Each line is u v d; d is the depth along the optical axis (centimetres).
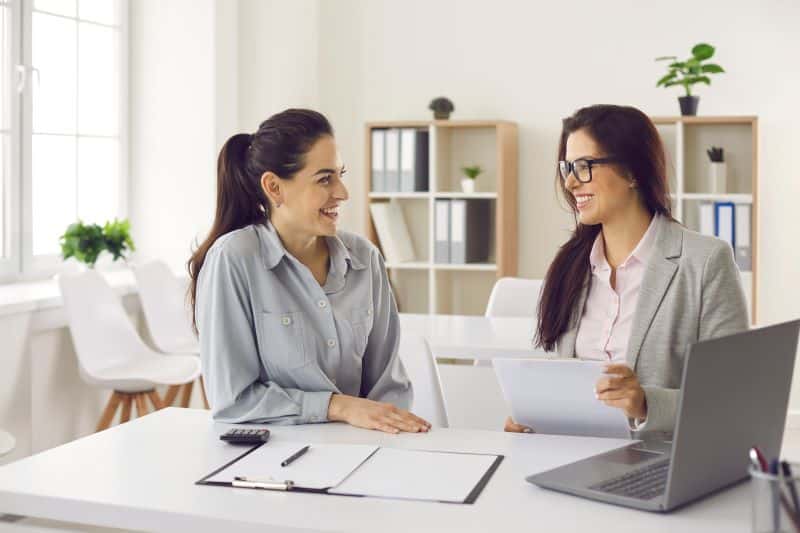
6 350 396
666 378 222
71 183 504
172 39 532
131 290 477
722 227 529
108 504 169
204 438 211
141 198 541
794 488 135
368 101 617
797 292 554
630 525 155
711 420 161
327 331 230
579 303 240
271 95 571
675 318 221
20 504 175
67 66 498
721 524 155
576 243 241
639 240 230
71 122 502
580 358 239
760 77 554
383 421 216
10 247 467
